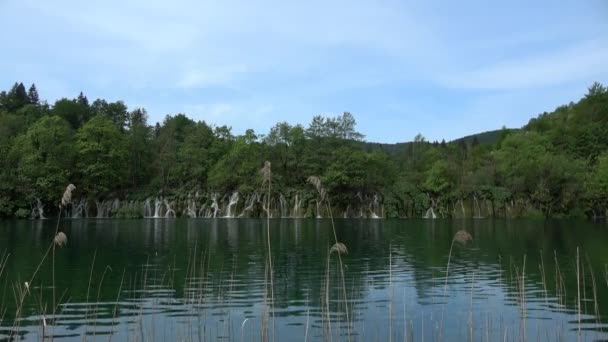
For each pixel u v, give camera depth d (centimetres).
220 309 2308
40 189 10088
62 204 1291
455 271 3419
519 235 6291
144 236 5988
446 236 6144
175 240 5503
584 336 1914
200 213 11538
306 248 4772
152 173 12369
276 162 12075
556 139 14575
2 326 1994
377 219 10800
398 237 6038
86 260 3847
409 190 11700
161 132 14650
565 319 2153
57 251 4397
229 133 13725
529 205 11425
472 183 11681
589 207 11200
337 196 11500
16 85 17750
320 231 6969
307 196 11412
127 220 9712
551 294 2653
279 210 11462
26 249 4500
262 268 3525
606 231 6881
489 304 2431
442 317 2161
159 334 1906
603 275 3206
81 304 2389
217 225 8181
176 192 11606
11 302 2402
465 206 11612
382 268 3538
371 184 11781
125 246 4859
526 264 3725
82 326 2009
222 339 1852
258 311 2280
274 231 6944
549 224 8644
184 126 15838
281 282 2994
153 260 3881
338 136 12412
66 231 6606
